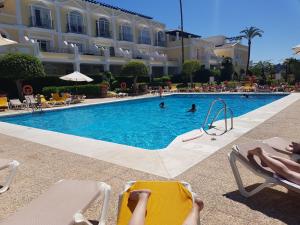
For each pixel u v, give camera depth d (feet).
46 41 96.22
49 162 18.16
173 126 41.37
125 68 83.76
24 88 66.80
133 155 18.93
